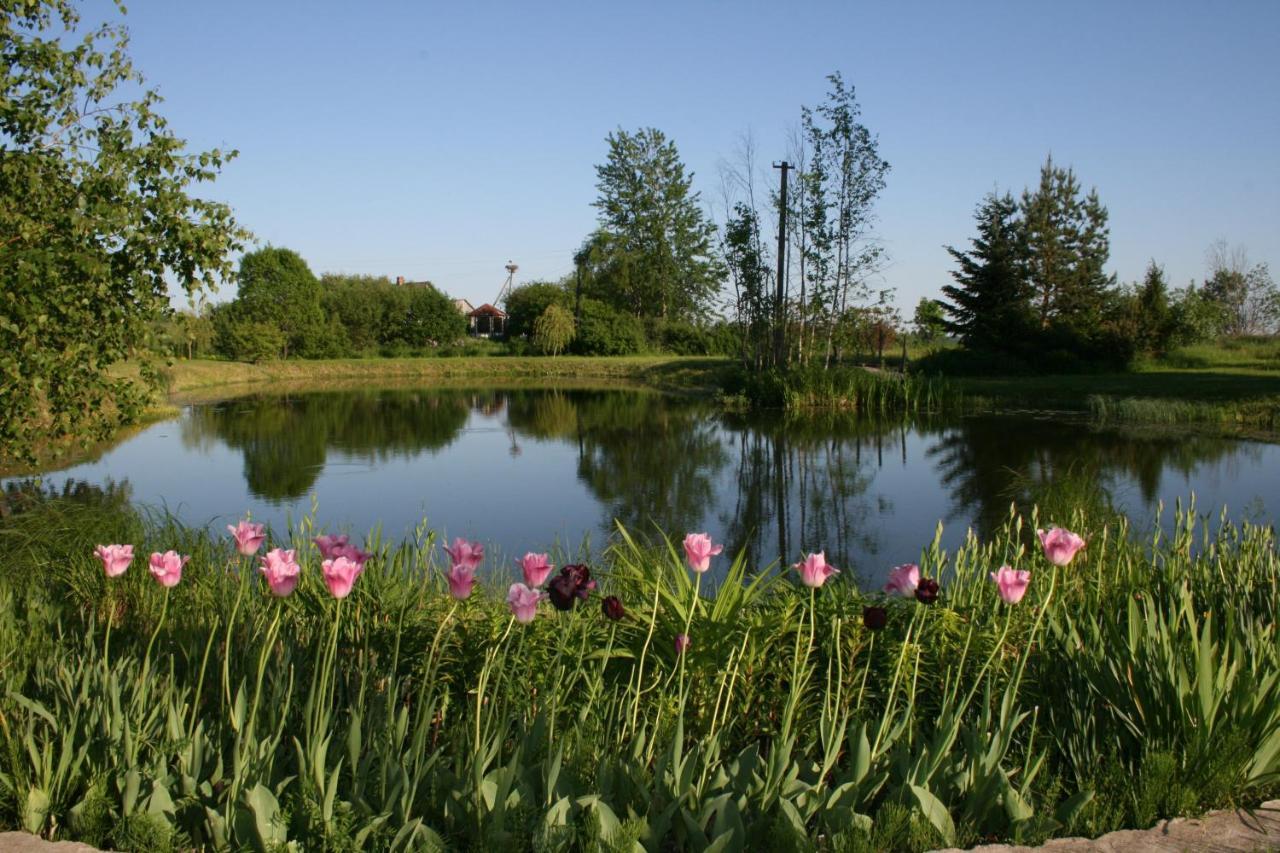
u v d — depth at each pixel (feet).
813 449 60.13
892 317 127.03
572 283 226.79
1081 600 15.99
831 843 8.72
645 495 43.21
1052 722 11.51
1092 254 150.20
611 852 8.22
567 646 12.33
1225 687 10.66
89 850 8.96
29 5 27.12
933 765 9.63
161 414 87.61
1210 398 76.23
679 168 211.41
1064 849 9.16
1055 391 90.27
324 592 14.70
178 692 11.12
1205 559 17.67
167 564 10.99
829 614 13.29
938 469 49.34
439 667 12.30
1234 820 9.85
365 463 54.80
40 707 10.26
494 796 8.93
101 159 27.45
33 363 24.82
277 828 8.62
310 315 187.93
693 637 12.21
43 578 19.19
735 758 10.34
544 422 82.33
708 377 145.69
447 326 212.84
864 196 98.12
